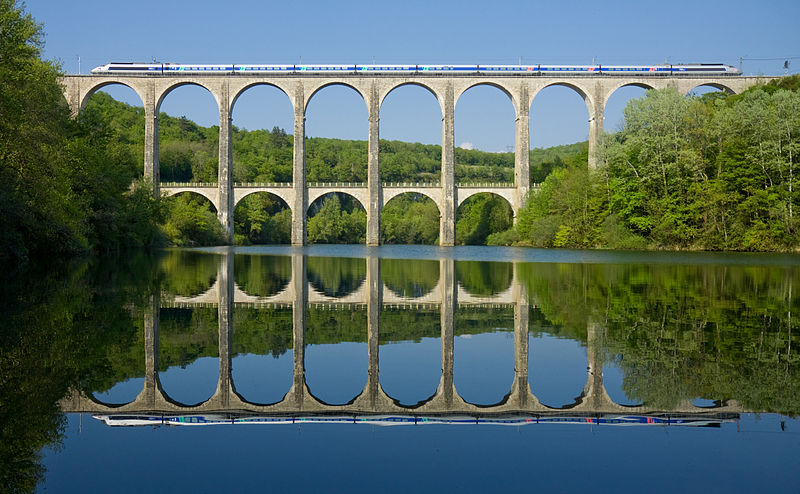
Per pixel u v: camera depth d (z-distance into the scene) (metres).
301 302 24.92
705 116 68.62
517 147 104.56
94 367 13.48
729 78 101.12
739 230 65.88
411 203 161.00
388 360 14.61
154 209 69.88
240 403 11.16
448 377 12.94
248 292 28.44
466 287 31.02
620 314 20.91
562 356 14.61
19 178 36.00
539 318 20.41
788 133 63.75
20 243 39.19
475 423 10.12
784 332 17.23
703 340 16.19
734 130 67.12
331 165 189.50
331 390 12.02
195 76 102.25
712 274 37.47
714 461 8.34
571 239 79.88
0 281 29.95
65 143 45.22
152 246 77.31
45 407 10.71
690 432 9.45
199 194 117.31
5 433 9.48
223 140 103.44
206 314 21.22
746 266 44.81
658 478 7.85
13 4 36.31
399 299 26.12
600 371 13.08
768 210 64.25
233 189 107.50
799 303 23.47
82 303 23.14
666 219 66.94
